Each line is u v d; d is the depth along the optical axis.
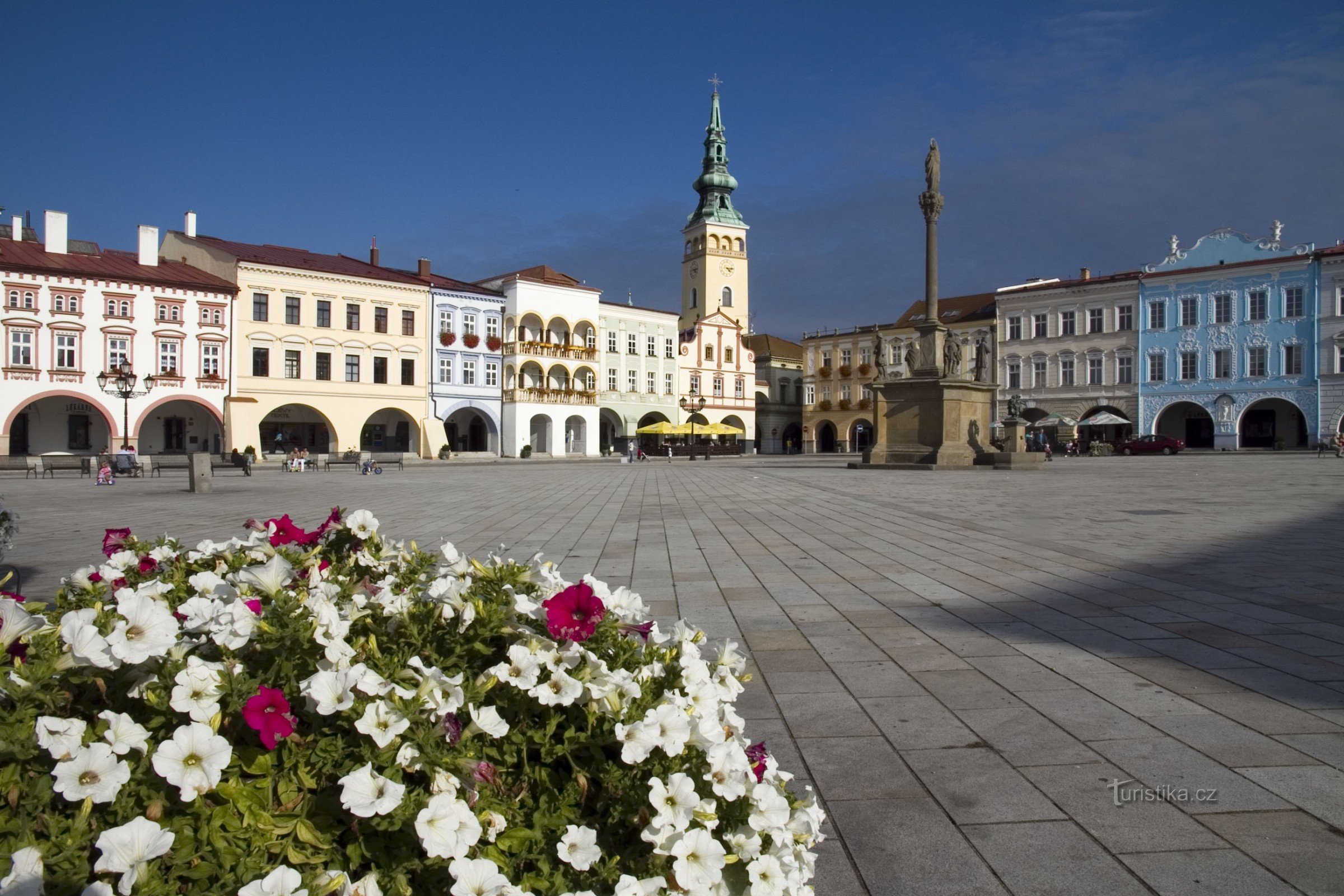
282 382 52.75
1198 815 3.56
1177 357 65.56
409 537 12.94
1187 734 4.50
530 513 17.08
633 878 2.01
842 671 5.76
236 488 26.52
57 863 1.88
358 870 2.10
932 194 33.56
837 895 2.99
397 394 57.59
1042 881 3.06
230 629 2.69
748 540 12.53
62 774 1.99
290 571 3.39
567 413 65.44
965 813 3.62
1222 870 3.12
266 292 52.06
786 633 6.82
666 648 3.02
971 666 5.83
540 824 2.22
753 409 83.75
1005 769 4.08
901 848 3.33
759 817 2.29
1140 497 19.97
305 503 19.78
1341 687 5.26
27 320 44.53
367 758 2.18
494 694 2.55
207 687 2.33
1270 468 34.84
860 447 89.06
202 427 51.66
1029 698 5.13
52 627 2.55
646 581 9.10
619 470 40.97
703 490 24.30
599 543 12.25
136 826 1.89
